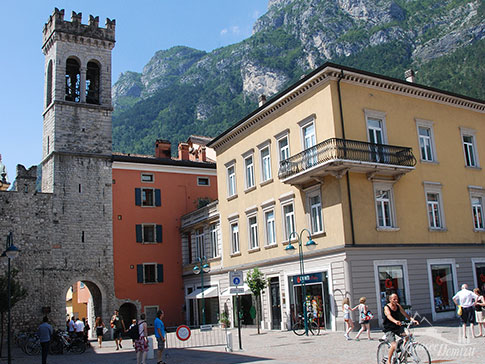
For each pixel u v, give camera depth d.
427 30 159.25
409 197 30.67
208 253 42.34
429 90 33.34
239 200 38.00
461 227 33.03
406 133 31.83
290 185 32.22
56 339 28.25
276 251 33.25
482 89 95.75
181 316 45.72
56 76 44.09
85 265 41.66
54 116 43.22
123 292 43.22
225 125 169.62
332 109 28.70
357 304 26.53
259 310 34.41
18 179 40.22
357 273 27.05
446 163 33.53
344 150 27.41
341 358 16.61
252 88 196.62
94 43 46.47
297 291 31.12
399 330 13.18
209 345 26.20
